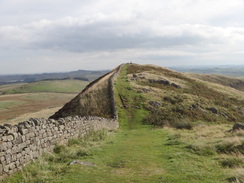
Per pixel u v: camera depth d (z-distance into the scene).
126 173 9.03
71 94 157.62
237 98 63.75
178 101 45.62
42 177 8.32
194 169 9.35
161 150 13.79
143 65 99.81
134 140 18.88
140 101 43.75
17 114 73.88
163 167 9.92
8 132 8.48
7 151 8.21
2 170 7.82
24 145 9.43
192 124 29.81
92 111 39.25
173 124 31.97
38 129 10.84
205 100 51.00
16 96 132.38
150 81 60.44
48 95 143.12
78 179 8.17
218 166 9.81
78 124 16.78
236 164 9.79
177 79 70.56
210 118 39.94
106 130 22.55
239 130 19.42
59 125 13.48
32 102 111.25
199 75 142.00
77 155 11.83
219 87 78.56
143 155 12.40
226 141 13.64
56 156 11.32
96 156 11.88
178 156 11.74
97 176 8.52
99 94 45.12
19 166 8.88
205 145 13.47
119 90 49.38
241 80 145.38
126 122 35.31
